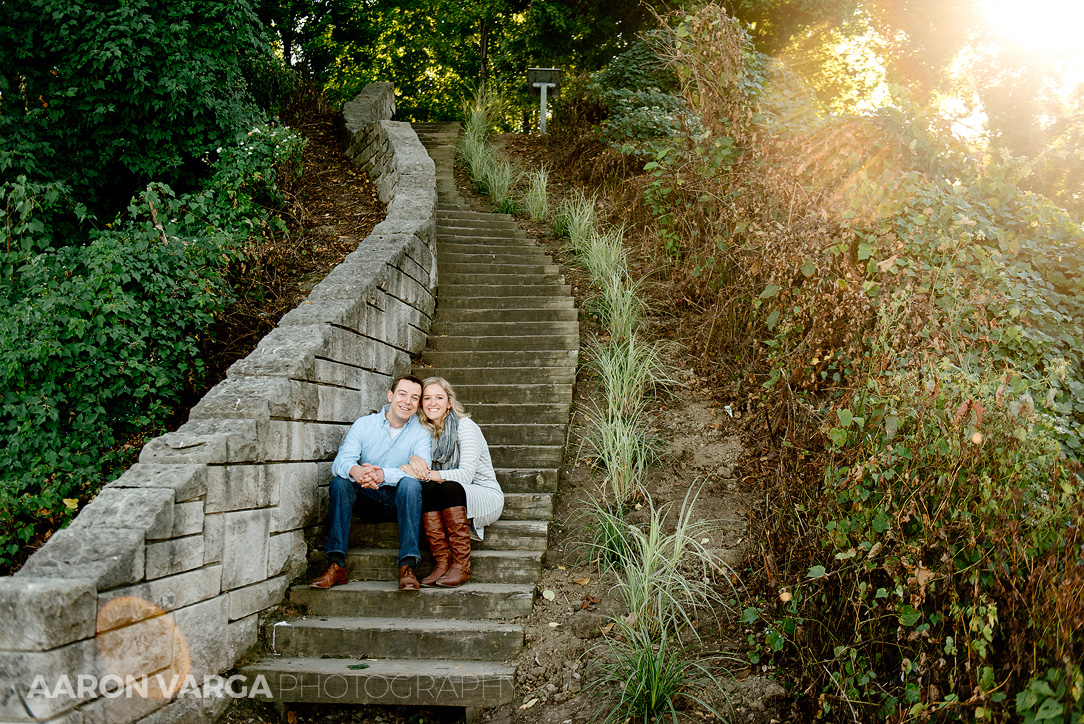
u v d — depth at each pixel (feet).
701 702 10.23
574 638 12.00
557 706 10.95
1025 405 10.45
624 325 20.01
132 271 16.63
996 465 10.07
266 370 13.03
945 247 15.33
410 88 66.54
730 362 18.33
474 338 20.34
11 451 14.87
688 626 12.14
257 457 11.94
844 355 14.05
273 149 25.91
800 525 11.86
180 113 24.89
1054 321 16.58
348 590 12.70
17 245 17.94
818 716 10.16
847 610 10.83
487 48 65.05
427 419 14.15
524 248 25.77
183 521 10.27
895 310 13.34
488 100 46.11
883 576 10.69
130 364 15.70
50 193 18.07
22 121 23.54
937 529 9.64
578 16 51.67
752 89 21.27
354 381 15.71
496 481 14.33
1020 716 8.64
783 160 18.81
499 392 18.24
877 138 19.24
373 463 13.85
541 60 54.44
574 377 18.80
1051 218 18.99
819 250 15.81
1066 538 8.95
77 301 15.74
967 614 9.53
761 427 15.97
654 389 17.85
